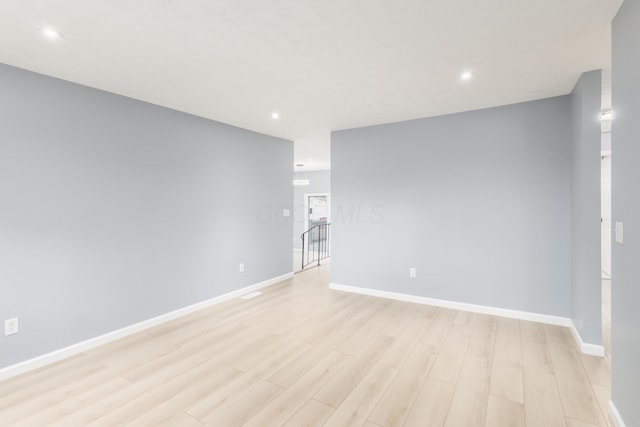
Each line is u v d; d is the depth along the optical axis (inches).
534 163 136.9
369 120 166.1
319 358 108.1
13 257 98.3
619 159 73.1
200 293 158.2
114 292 123.5
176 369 101.4
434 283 161.2
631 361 66.5
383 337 124.3
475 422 76.4
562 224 132.3
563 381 93.0
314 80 112.8
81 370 101.0
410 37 84.3
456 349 113.8
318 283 208.1
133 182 129.6
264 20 76.3
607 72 106.3
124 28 79.3
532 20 76.5
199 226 157.8
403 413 80.0
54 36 82.4
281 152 211.9
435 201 159.6
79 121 113.2
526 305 139.9
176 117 146.5
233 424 76.2
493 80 113.7
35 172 102.6
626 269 69.5
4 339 96.6
